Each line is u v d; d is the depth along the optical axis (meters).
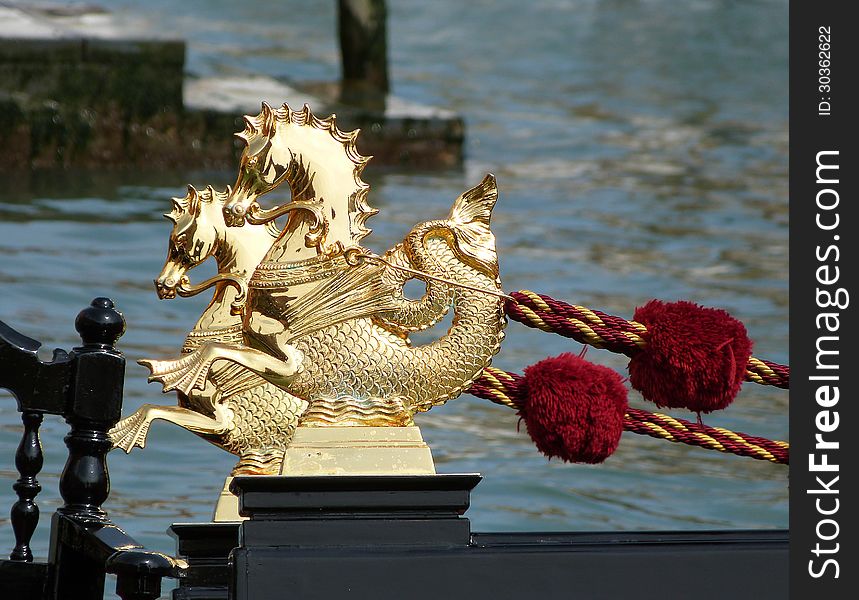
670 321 9.93
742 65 70.19
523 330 24.97
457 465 18.08
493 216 36.72
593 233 34.84
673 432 10.39
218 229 10.16
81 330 9.34
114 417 9.34
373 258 9.49
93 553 8.89
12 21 44.66
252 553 8.25
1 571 9.45
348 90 51.19
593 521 16.14
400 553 8.35
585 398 9.63
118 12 73.00
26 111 41.56
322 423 9.16
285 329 9.31
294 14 78.19
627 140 51.66
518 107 58.31
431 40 74.56
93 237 30.00
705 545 8.73
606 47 73.62
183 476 16.92
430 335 22.95
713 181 43.66
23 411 9.93
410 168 46.44
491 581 8.38
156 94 43.91
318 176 9.55
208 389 10.02
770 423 20.22
